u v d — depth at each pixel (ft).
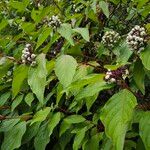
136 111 1.05
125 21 1.72
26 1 1.75
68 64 1.12
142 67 1.07
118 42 1.35
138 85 1.07
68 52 1.39
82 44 1.53
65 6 1.90
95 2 1.54
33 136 1.32
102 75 1.03
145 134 0.98
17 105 1.46
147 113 1.01
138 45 1.04
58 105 1.40
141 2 1.44
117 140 0.91
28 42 1.59
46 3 2.00
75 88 1.12
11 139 1.28
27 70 1.18
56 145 1.36
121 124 0.92
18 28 1.88
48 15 1.59
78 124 1.27
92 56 1.53
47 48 1.34
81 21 1.73
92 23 1.72
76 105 1.32
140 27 1.09
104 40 1.35
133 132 1.14
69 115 1.34
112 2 1.72
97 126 1.22
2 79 1.58
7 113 1.52
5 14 2.08
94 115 1.24
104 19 1.68
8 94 1.52
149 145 0.96
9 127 1.32
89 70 1.24
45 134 1.27
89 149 1.17
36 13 1.60
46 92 1.49
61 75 1.11
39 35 1.44
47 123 1.29
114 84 1.02
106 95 1.39
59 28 1.27
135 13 1.61
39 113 1.25
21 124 1.30
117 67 1.01
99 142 1.24
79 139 1.17
